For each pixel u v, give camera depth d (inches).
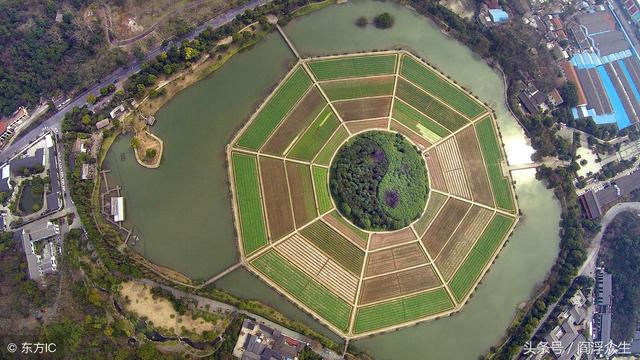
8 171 5378.9
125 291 4904.0
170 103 5669.3
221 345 4822.8
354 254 5295.3
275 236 5260.8
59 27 5812.0
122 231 5196.9
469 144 5930.1
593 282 5659.5
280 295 5093.5
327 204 5398.6
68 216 5211.6
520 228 5787.4
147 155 5388.8
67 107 5649.6
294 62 6003.9
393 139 5644.7
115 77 5762.8
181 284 5017.2
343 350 5009.8
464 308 5398.6
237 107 5743.1
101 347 4653.1
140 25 5925.2
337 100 5861.2
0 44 5679.1
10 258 5022.1
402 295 5285.4
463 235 5595.5
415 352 5162.4
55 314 4766.2
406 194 5413.4
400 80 6077.8
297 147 5600.4
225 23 6067.9
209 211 5315.0
